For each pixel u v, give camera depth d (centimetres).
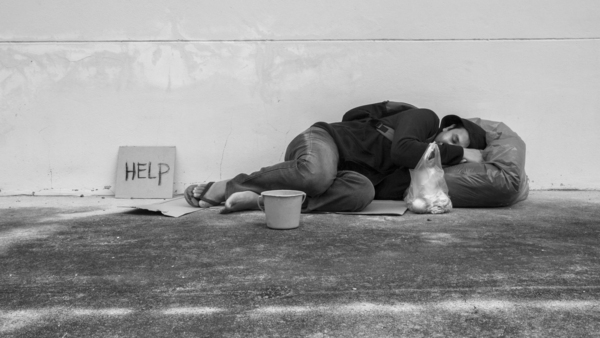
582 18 429
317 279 218
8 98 429
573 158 435
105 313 187
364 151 374
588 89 433
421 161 352
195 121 434
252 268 233
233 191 361
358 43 430
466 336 168
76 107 432
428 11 429
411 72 433
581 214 346
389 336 169
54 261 245
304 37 430
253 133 434
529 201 395
